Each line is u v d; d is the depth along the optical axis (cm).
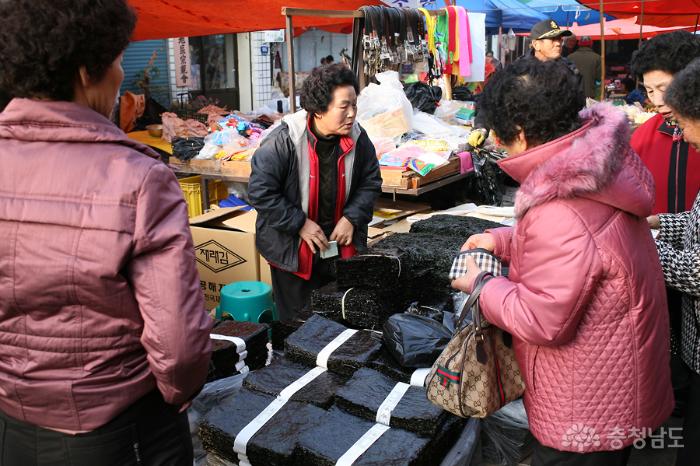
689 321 204
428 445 210
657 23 1055
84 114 137
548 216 149
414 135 523
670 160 285
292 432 219
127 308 135
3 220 133
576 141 147
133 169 133
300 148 308
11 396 140
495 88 158
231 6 692
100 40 132
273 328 297
